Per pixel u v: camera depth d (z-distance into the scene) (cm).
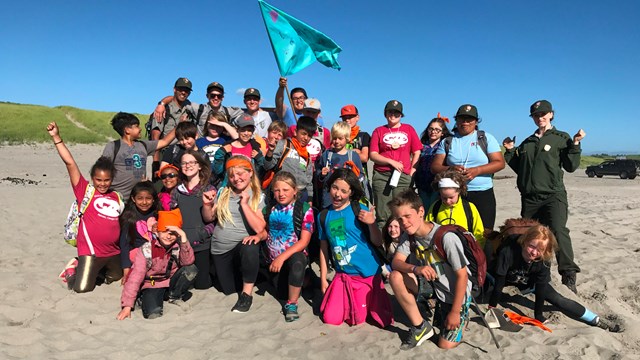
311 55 708
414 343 418
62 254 711
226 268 532
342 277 475
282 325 463
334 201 475
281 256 481
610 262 774
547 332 460
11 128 4053
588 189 2345
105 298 519
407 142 672
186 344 420
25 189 1382
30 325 441
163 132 740
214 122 642
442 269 417
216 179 606
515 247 466
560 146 580
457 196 488
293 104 760
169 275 504
